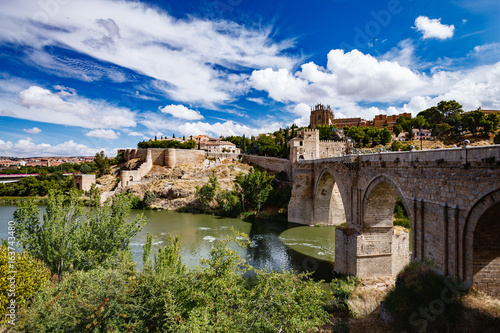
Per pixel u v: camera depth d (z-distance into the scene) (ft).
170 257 80.12
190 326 42.75
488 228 53.47
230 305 51.16
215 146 430.61
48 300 55.21
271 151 352.69
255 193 223.71
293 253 133.90
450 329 51.06
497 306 49.70
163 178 303.48
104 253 87.10
